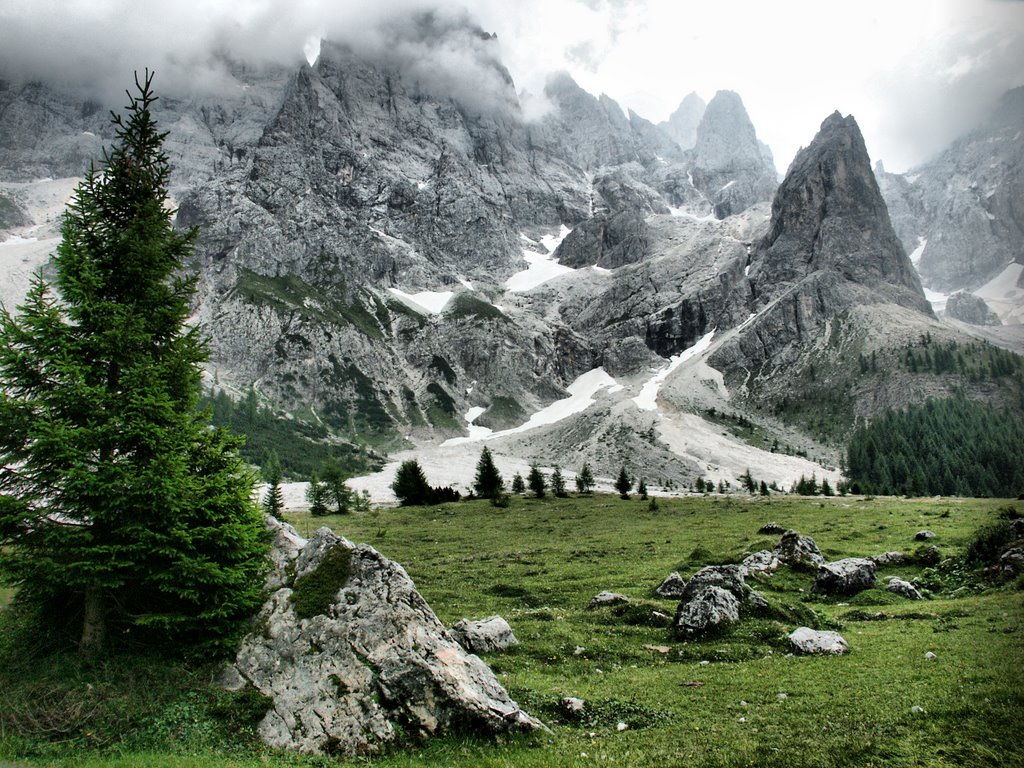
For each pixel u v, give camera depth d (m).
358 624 20.16
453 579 49.94
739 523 81.19
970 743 15.20
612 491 161.75
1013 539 39.62
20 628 21.39
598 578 47.31
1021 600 31.25
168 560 21.48
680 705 20.38
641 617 32.81
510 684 23.14
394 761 16.55
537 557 61.06
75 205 24.05
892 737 16.06
